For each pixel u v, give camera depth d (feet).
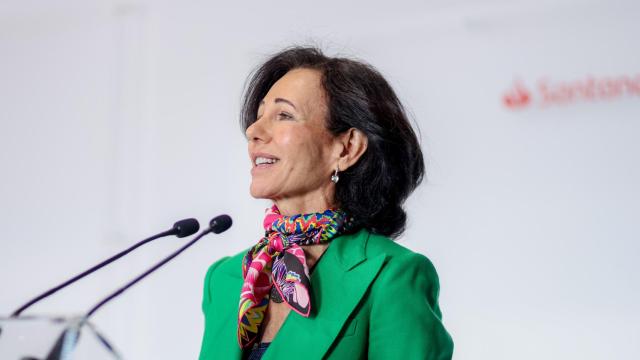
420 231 19.31
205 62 22.36
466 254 19.01
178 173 22.26
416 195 19.30
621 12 18.37
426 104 19.72
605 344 17.81
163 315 21.80
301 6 21.30
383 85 10.05
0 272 23.22
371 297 8.77
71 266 22.74
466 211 19.12
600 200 18.20
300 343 8.63
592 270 18.10
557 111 18.70
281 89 9.80
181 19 22.70
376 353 8.55
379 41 20.27
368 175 9.73
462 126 19.39
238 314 9.29
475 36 19.52
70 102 23.41
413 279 8.83
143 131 22.72
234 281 10.03
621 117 18.21
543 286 18.39
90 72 23.34
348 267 9.02
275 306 9.29
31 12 23.77
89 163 23.00
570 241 18.31
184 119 22.41
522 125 18.94
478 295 18.81
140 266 22.17
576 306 18.12
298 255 9.00
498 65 19.26
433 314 8.74
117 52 23.13
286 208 9.76
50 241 23.03
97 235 22.63
